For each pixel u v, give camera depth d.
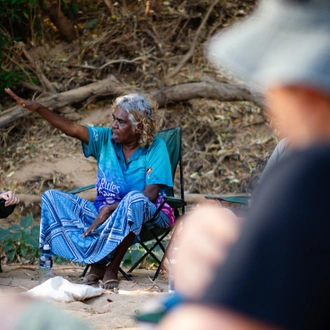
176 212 6.05
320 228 0.98
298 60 1.02
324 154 1.03
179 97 9.19
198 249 1.14
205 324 0.96
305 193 1.00
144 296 5.24
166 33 10.13
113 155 5.90
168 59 9.82
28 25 10.16
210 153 8.88
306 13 1.06
